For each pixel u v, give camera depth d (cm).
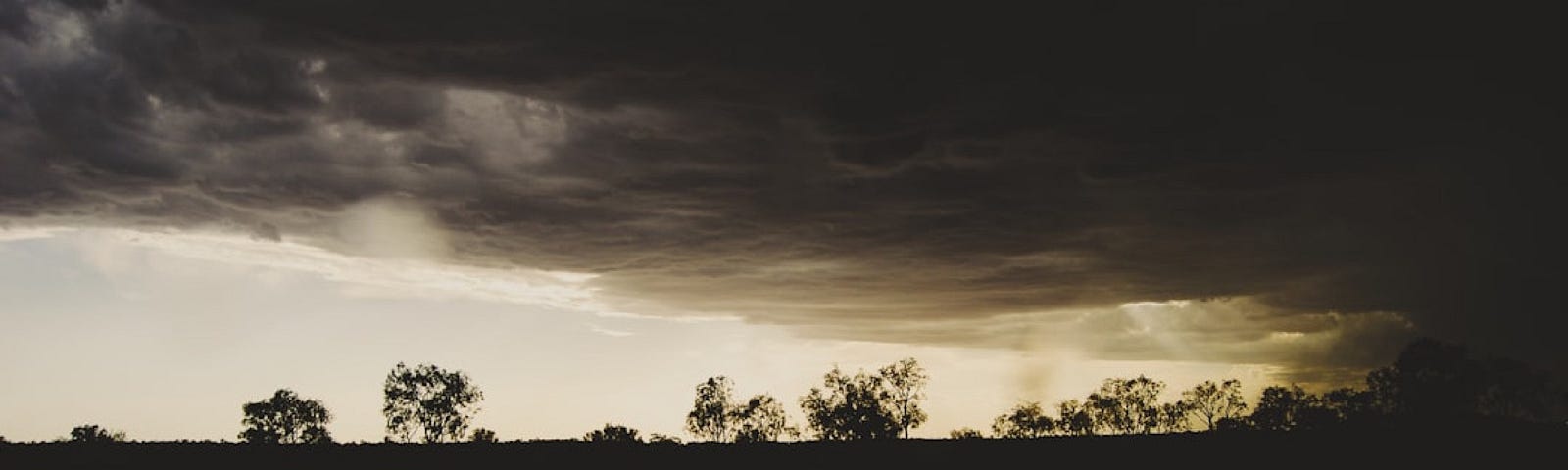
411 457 6644
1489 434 6769
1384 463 5984
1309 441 6788
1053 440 7344
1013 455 6788
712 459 6806
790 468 6512
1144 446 6938
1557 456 5994
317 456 6562
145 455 6306
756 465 6619
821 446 7375
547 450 7056
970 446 7200
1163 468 6203
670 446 7338
